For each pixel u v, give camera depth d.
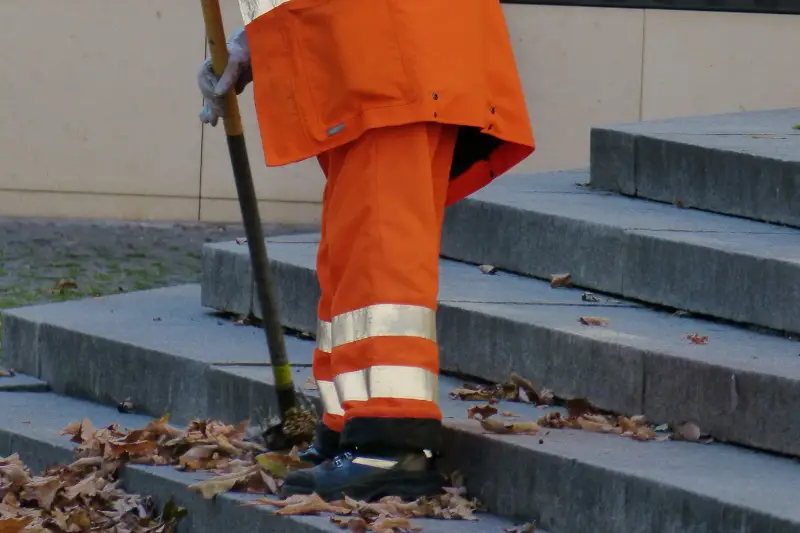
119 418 13.88
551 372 12.08
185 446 12.11
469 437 10.96
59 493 11.55
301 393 12.09
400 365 10.24
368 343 10.28
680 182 15.51
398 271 10.20
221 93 10.77
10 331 15.65
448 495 10.66
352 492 10.40
